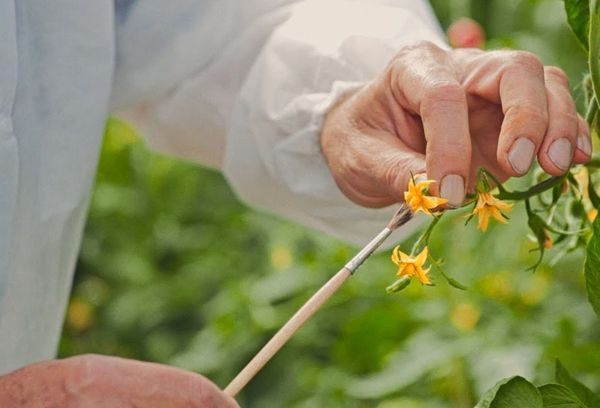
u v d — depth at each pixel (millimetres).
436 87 991
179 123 1301
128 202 2521
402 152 1045
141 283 2449
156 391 939
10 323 1191
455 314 1741
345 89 1151
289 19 1255
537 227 1023
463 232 1898
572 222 1074
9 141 1071
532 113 967
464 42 1749
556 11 2078
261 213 2348
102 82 1164
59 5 1136
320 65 1197
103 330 2465
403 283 956
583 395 1020
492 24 2340
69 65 1149
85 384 949
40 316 1217
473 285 1804
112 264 2484
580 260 1753
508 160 961
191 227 2545
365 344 1804
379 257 1994
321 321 2133
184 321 2441
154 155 2520
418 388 1866
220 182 2590
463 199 967
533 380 1540
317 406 1916
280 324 2096
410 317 1759
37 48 1141
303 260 2096
